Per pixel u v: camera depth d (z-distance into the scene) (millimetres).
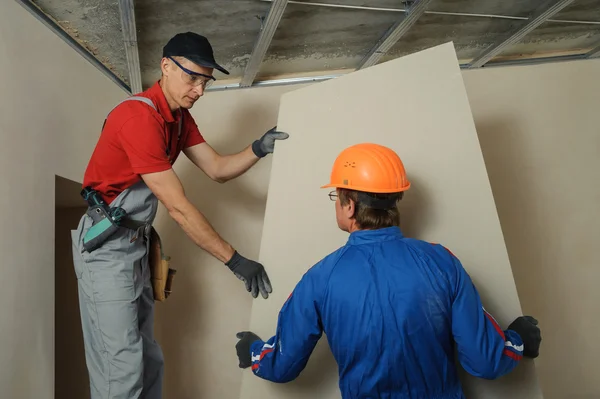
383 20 2598
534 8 2596
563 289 2896
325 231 1825
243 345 1703
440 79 1781
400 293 1193
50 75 2180
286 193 1949
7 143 1842
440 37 2906
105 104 2703
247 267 1824
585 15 2764
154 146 1818
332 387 1646
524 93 3107
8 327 1778
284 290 1814
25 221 1924
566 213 2959
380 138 1834
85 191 1928
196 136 2344
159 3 2246
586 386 2826
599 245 2932
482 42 2980
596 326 2875
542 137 3047
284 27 2615
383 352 1188
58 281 3148
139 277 1933
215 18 2420
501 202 2975
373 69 1920
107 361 1797
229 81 3150
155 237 2031
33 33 2072
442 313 1204
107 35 2406
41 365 1965
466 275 1267
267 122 3102
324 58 3035
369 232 1299
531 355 1435
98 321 1811
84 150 2439
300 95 2070
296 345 1292
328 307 1248
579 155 3020
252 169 3057
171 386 2906
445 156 1712
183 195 1813
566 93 3102
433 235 1675
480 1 2510
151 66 2854
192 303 2973
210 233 1804
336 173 1410
